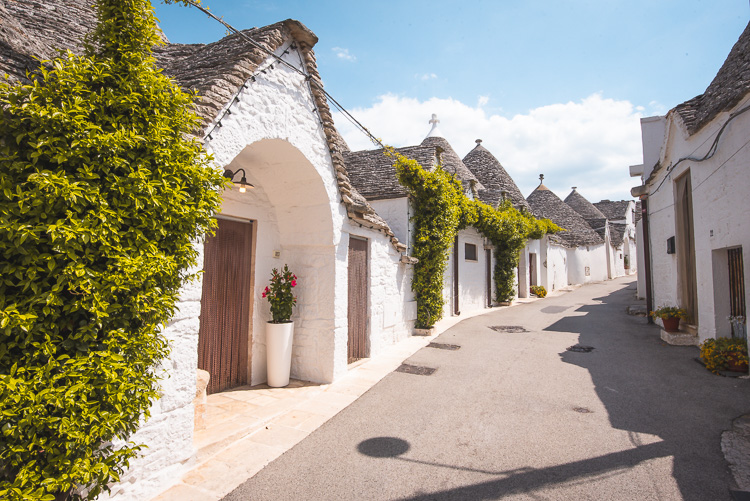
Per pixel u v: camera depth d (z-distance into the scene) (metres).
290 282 6.03
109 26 2.72
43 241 2.18
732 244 6.05
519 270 19.86
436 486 3.27
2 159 2.16
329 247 6.08
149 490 3.09
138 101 2.69
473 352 8.24
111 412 2.42
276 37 4.62
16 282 2.21
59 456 2.18
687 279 8.51
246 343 5.86
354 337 7.37
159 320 2.77
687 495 3.09
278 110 4.69
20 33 3.00
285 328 5.86
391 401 5.31
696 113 7.57
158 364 2.94
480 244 15.89
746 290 5.72
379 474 3.46
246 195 5.72
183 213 2.85
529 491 3.19
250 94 4.27
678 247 8.66
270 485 3.28
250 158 5.29
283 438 4.17
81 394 2.25
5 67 2.61
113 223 2.47
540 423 4.56
